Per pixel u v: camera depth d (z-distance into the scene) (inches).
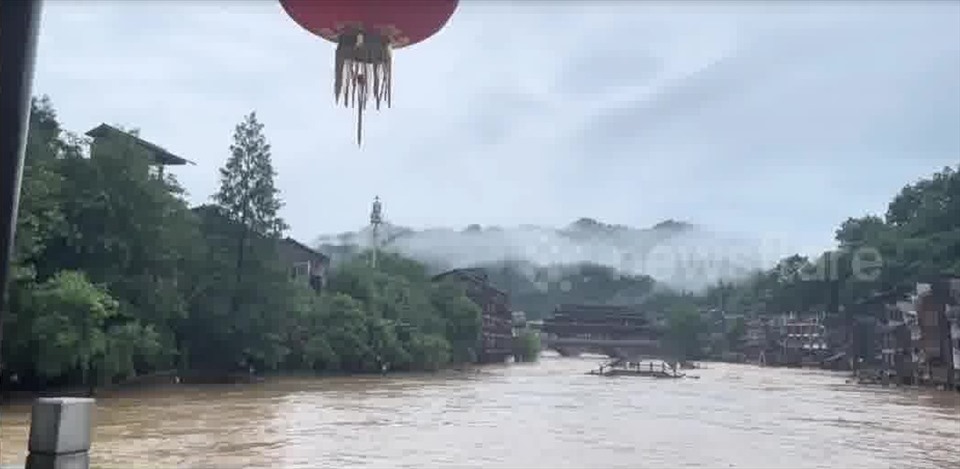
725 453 969.5
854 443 1119.6
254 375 2158.0
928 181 5654.5
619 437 1103.6
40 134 1501.0
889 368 3619.6
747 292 6860.2
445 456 876.0
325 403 1541.6
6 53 112.4
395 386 2165.4
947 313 2898.6
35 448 269.1
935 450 1053.8
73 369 1449.3
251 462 801.6
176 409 1331.2
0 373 1245.1
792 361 5221.5
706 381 3218.5
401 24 116.0
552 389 2284.7
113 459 794.2
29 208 1221.7
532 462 850.1
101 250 1508.4
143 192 1584.6
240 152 2144.4
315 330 2503.7
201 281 2026.3
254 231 2121.1
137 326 1496.1
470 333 3614.7
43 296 1261.1
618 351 5265.8
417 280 3661.4
